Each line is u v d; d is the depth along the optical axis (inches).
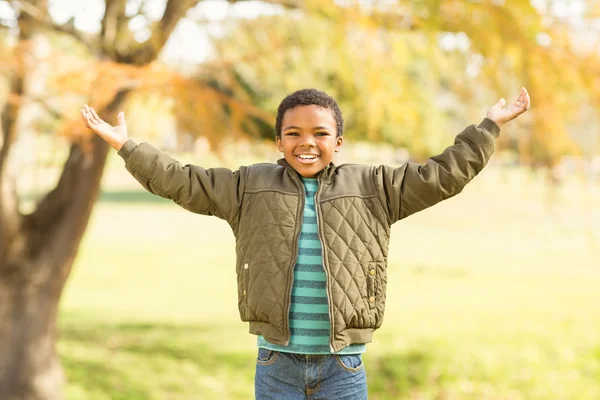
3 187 259.0
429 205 94.6
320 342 89.7
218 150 180.4
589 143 196.7
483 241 904.3
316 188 94.5
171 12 199.0
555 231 970.7
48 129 189.5
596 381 367.2
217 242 946.7
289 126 93.7
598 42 182.9
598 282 629.0
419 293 589.0
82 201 263.6
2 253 266.7
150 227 1091.3
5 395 268.1
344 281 89.6
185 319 504.4
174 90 168.7
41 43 191.5
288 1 209.9
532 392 352.8
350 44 190.2
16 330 269.6
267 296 89.8
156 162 95.7
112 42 197.3
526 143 195.0
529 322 476.1
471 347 412.5
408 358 393.1
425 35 190.9
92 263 759.7
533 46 179.6
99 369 370.6
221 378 370.9
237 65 204.2
